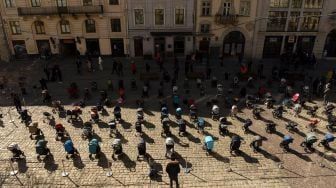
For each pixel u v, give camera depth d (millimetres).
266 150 17156
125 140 18156
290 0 35438
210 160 16219
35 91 26734
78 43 37500
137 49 38000
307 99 24672
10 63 36062
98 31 36906
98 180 14758
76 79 29812
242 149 17219
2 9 35562
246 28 36844
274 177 14930
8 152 17141
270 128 18938
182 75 30812
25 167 15766
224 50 38438
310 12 36312
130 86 27672
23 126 20109
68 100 24453
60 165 15883
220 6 35656
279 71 29828
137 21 36281
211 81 28172
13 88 27688
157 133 18953
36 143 16844
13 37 37188
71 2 35531
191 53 37125
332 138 16891
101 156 16594
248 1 35438
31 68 33938
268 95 22875
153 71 32312
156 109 22562
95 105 23375
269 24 36750
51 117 21000
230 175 15055
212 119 20828
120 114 20109
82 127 19781
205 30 37094
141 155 16422
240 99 24438
